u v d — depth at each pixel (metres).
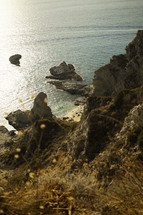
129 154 5.72
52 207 3.36
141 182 3.65
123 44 164.75
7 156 38.88
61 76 110.19
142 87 20.89
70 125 39.06
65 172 4.27
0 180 3.60
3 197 3.20
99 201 3.53
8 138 65.00
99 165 6.32
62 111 83.88
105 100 26.58
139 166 4.16
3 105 90.25
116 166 5.36
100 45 166.38
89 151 14.95
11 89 103.62
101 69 69.38
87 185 3.79
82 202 3.50
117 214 3.31
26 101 92.31
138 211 3.25
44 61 140.75
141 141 6.43
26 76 117.56
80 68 123.19
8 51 171.50
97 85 71.19
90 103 27.20
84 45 170.38
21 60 145.62
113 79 68.56
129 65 63.19
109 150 8.92
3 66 136.25
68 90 95.44
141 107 10.02
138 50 62.56
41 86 103.81
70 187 3.70
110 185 3.98
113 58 68.62
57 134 35.94
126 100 20.28
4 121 78.75
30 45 185.25
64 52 155.88
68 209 3.33
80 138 17.66
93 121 17.53
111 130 16.12
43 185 3.61
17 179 3.60
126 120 11.06
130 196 3.48
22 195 3.29
